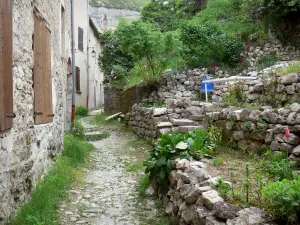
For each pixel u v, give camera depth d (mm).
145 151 7602
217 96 8797
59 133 6312
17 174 3467
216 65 12141
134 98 11891
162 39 10453
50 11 5426
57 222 3686
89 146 8039
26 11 3816
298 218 2141
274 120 4070
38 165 4469
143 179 5250
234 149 4754
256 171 3570
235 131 4797
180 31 12320
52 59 5621
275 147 3912
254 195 2781
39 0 4512
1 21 2748
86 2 18094
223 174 3520
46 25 4969
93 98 20594
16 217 3359
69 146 6965
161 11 21062
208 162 4094
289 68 5941
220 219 2510
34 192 4137
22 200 3672
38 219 3486
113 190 4934
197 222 2834
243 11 14328
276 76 5613
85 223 3711
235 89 6914
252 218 2287
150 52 10398
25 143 3779
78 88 16922
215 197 2748
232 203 2637
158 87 11148
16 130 3426
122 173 5945
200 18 15938
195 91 11336
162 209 4125
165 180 4359
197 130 5363
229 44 12227
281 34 12609
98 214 3982
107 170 6188
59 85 6402
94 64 20875
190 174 3553
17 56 3479
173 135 4781
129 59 16469
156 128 7566
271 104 5555
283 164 3260
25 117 3779
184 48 11789
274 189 2291
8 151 3148
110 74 16266
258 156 4215
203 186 3141
